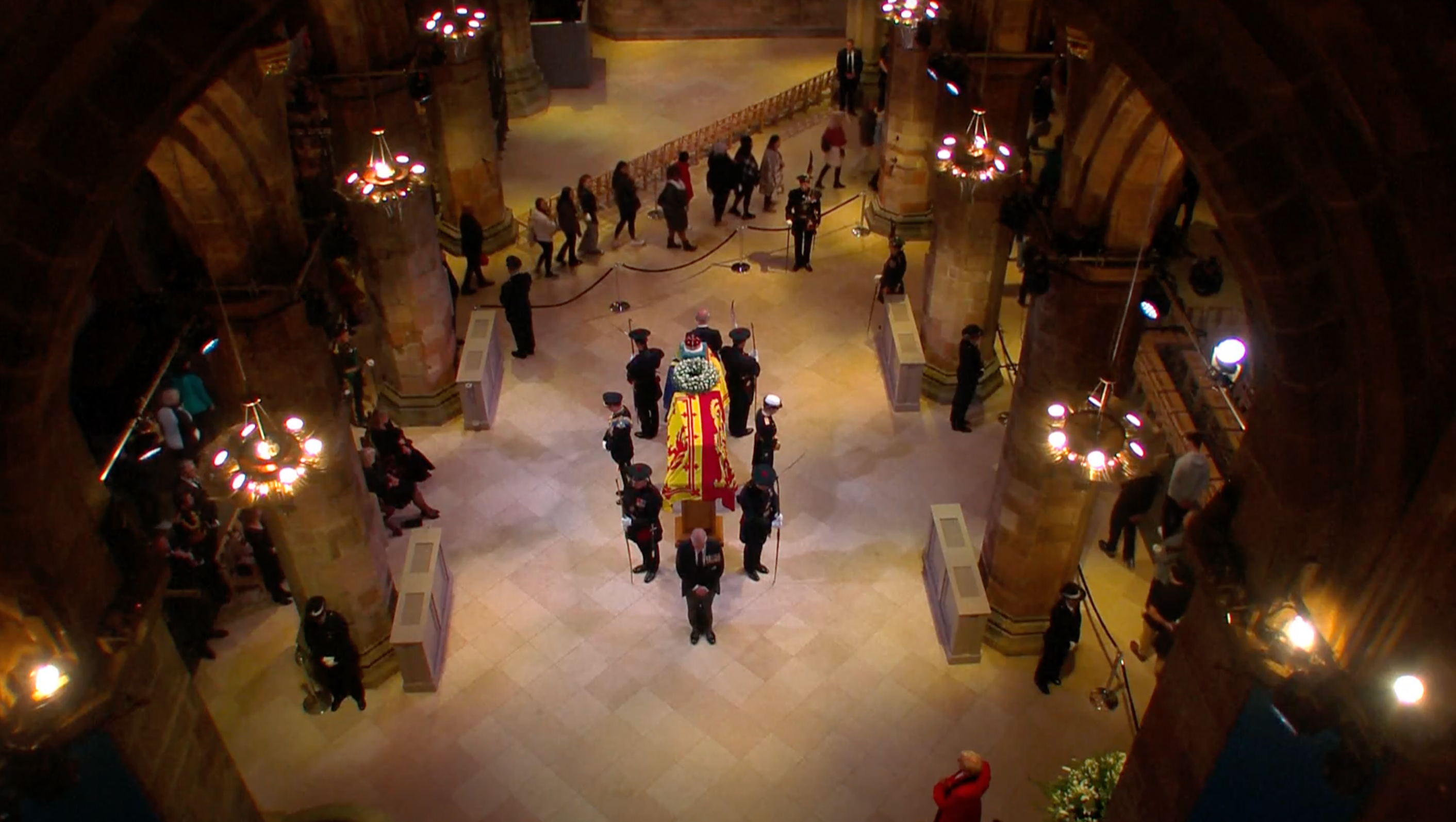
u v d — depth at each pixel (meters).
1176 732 8.08
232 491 10.38
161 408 13.53
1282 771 6.90
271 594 14.10
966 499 15.96
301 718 12.96
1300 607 6.75
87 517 7.16
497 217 21.02
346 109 15.20
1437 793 5.82
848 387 18.03
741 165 21.41
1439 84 5.34
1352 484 6.36
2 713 6.83
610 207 22.44
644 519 14.05
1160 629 11.43
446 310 16.86
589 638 13.92
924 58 19.22
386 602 13.57
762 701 13.15
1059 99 23.55
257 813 9.73
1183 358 14.34
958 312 16.94
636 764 12.47
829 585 14.62
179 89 6.58
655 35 28.80
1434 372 5.76
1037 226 11.02
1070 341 11.25
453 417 17.42
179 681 8.22
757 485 13.77
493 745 12.69
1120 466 10.52
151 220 15.11
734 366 16.30
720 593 14.50
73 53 5.92
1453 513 5.55
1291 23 5.69
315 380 11.47
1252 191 6.38
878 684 13.38
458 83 19.06
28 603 6.63
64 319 6.47
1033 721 12.94
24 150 5.98
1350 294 6.06
